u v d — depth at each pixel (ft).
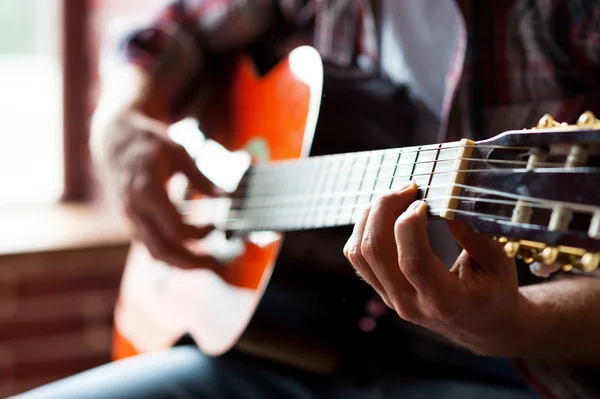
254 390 3.25
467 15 2.65
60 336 5.37
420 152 2.03
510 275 2.03
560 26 2.63
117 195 3.60
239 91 3.65
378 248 1.93
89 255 5.25
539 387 2.55
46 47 5.96
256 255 3.11
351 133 3.04
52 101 6.03
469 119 2.72
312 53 3.18
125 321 4.16
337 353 3.15
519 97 2.70
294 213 2.78
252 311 3.06
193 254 3.40
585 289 2.28
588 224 1.60
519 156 1.77
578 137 1.60
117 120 3.67
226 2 3.89
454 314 1.97
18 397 3.20
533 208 1.70
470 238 1.95
